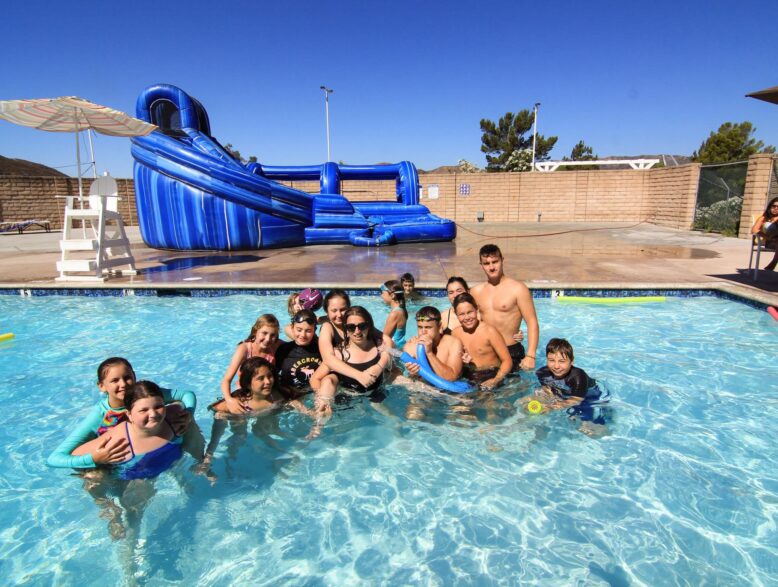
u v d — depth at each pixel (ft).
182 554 7.93
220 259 36.50
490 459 10.40
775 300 20.95
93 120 29.14
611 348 17.17
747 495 9.12
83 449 9.81
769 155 42.91
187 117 44.70
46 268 32.42
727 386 14.05
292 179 58.85
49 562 7.77
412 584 7.26
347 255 37.99
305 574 7.49
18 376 15.53
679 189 60.80
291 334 15.21
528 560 7.66
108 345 18.34
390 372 13.41
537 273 27.78
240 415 11.95
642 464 10.17
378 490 9.48
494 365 13.24
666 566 7.45
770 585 7.04
